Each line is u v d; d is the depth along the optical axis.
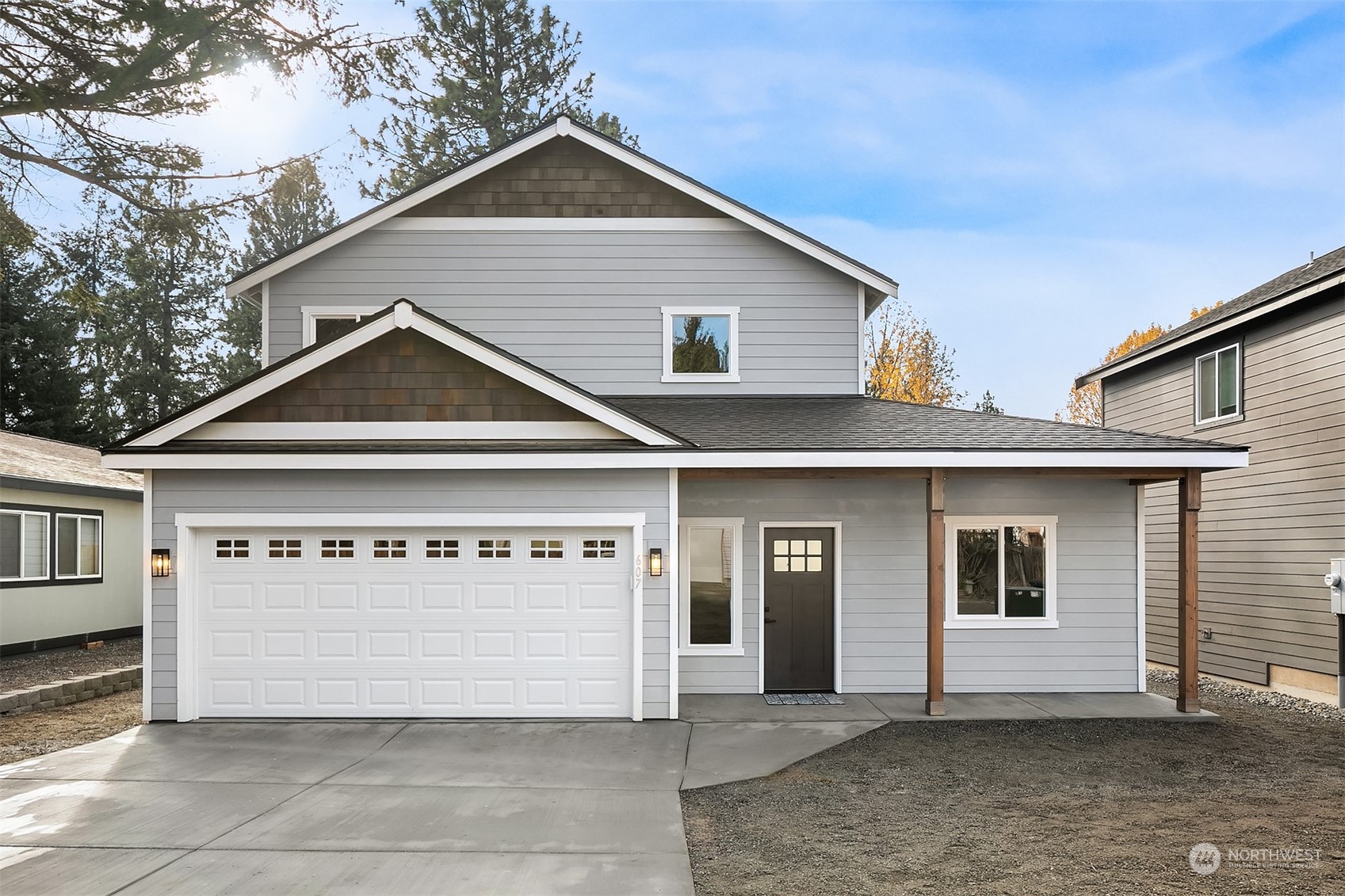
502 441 10.45
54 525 16.09
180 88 9.57
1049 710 10.95
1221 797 7.48
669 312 13.73
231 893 5.28
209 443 10.27
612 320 13.74
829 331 13.79
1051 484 12.28
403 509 10.33
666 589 10.38
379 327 10.37
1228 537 14.30
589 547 10.48
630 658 10.41
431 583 10.37
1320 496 12.23
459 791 7.49
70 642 16.47
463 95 29.73
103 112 9.55
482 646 10.35
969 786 7.81
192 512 10.23
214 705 10.22
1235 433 14.16
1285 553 12.93
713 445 10.30
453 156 30.11
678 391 13.70
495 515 10.35
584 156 13.89
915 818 6.89
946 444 10.47
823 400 13.54
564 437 10.48
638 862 5.86
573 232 13.78
